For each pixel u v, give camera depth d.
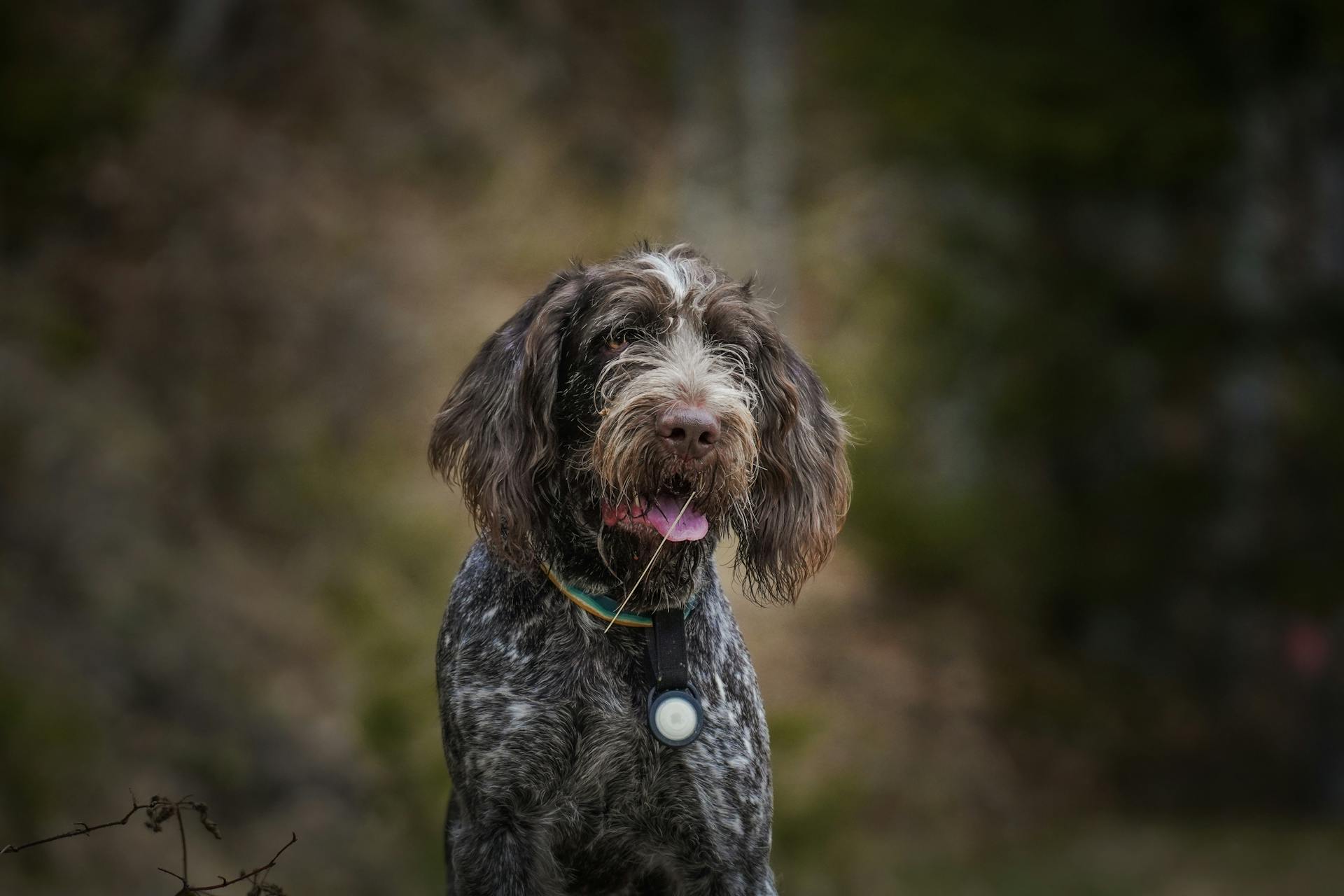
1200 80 18.48
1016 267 18.17
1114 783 15.84
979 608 16.67
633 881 4.22
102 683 9.99
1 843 8.48
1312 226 18.61
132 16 15.71
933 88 17.50
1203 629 17.83
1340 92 18.48
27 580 10.30
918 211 17.77
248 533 12.30
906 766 14.41
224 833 9.55
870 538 16.17
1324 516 18.19
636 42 18.77
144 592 10.84
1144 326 18.70
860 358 16.44
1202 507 18.27
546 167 16.70
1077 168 17.78
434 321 14.73
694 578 4.12
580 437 4.18
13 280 13.06
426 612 11.72
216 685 10.46
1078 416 18.17
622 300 4.18
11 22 14.42
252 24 16.44
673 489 3.99
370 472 13.35
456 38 17.47
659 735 3.95
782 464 4.42
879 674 15.16
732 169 17.36
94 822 8.98
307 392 13.73
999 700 15.90
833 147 18.06
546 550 4.15
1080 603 17.86
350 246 14.92
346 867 9.42
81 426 11.81
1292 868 13.16
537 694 4.02
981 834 14.07
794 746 8.33
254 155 15.20
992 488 17.12
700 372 4.01
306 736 10.37
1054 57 17.98
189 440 12.75
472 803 4.07
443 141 16.36
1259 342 18.53
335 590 11.88
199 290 13.91
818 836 8.24
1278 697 17.25
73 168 14.16
